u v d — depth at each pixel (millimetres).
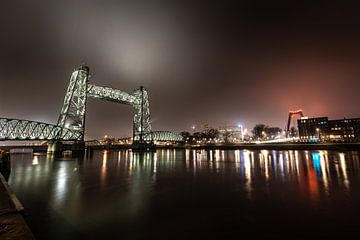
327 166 39594
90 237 11203
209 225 12680
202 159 62938
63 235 11438
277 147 101875
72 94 80125
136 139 108562
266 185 23812
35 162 54438
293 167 39438
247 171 35719
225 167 41906
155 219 13750
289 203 16734
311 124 152375
